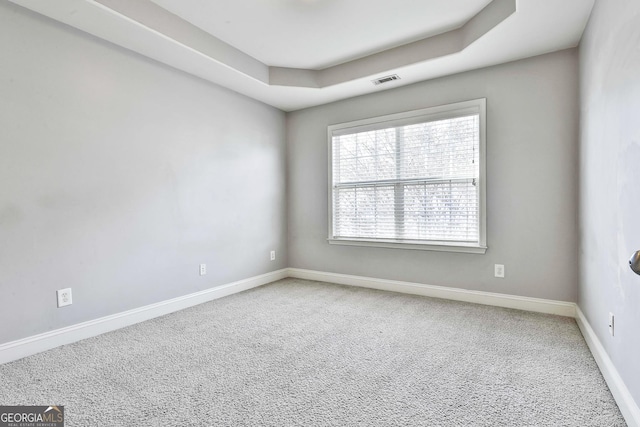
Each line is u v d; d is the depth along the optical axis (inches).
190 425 54.8
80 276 91.5
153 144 109.7
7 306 78.1
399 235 138.7
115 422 55.5
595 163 78.7
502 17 87.9
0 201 77.0
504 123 114.5
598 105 75.3
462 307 116.8
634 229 52.2
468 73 120.9
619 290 60.0
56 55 86.1
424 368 73.7
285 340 90.3
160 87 111.6
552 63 106.2
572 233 105.0
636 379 51.5
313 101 154.7
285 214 170.7
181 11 95.5
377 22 101.9
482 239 118.9
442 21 101.7
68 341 88.5
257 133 152.5
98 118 95.2
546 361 76.2
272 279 160.9
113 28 90.0
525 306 112.8
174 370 73.6
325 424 54.8
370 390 65.0
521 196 112.4
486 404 59.9
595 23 77.7
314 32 107.7
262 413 57.9
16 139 79.4
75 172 90.4
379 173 143.3
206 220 128.6
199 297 125.4
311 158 163.0
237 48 118.6
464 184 123.6
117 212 100.0
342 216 154.7
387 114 139.6
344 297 132.0
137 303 105.5
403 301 125.3
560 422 54.8
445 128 127.0
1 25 76.9
